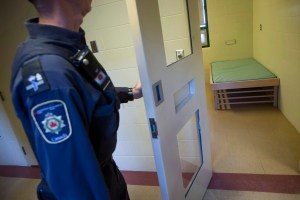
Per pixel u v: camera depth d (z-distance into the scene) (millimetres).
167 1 1568
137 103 2033
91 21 1820
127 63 1896
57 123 600
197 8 1578
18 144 2672
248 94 3834
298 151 2227
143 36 954
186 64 1418
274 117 3014
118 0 1720
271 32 3324
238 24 4406
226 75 3617
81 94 667
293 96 2672
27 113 641
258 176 1970
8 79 2355
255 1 4074
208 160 1923
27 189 2336
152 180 2150
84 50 768
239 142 2535
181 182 1387
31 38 693
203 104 1751
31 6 1924
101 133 767
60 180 633
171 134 1242
